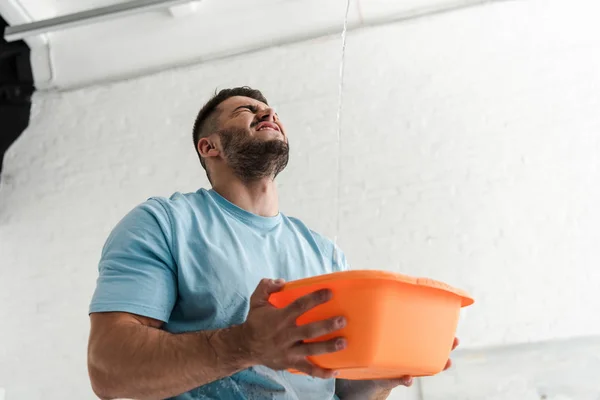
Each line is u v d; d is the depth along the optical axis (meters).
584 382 2.47
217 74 3.36
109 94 3.46
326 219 2.94
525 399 2.49
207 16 3.46
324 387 1.12
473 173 2.89
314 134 3.11
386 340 0.80
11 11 3.24
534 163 2.86
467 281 2.73
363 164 3.00
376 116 3.08
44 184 3.35
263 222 1.24
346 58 3.22
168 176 3.22
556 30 3.07
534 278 2.69
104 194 3.26
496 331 2.63
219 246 1.12
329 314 0.80
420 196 2.90
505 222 2.79
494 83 3.03
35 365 3.03
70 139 3.42
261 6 3.41
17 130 3.46
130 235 1.06
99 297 1.00
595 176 2.79
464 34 3.15
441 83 3.08
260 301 0.81
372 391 1.11
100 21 3.16
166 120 3.33
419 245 2.82
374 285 0.77
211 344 0.85
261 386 1.04
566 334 2.58
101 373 0.93
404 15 3.24
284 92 3.23
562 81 2.97
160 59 3.45
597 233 2.71
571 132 2.88
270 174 1.31
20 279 3.19
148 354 0.89
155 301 1.01
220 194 1.30
